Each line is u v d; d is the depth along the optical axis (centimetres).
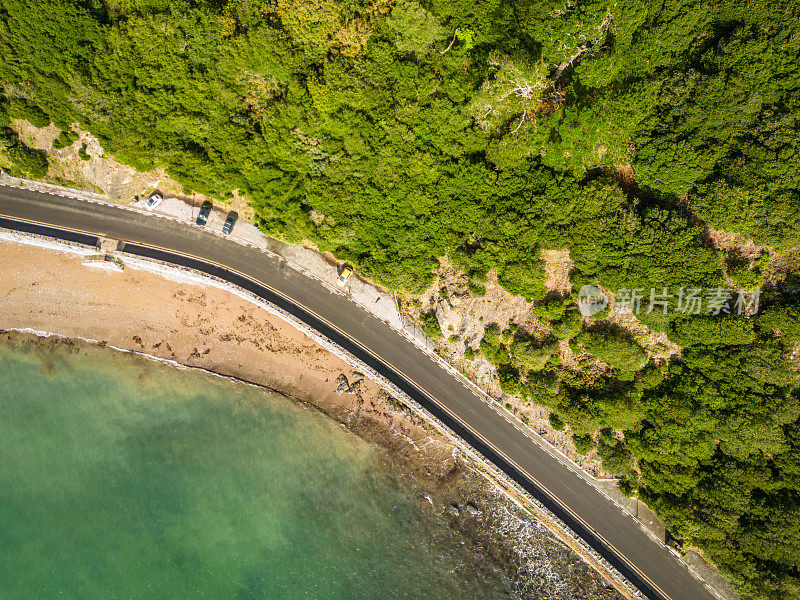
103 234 5491
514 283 5116
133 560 5419
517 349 5191
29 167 5247
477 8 4466
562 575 5478
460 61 4603
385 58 4556
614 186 4606
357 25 4422
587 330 5100
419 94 4666
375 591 5503
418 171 4881
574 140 4575
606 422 5088
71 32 4619
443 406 5528
